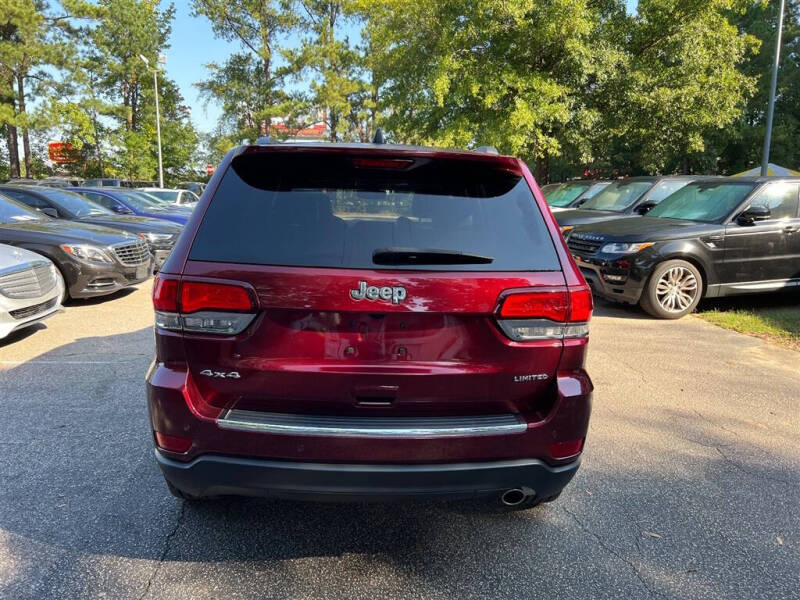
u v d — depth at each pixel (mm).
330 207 2334
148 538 2633
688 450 3662
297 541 2652
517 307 2238
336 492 2213
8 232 7441
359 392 2209
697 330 6770
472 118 17281
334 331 2186
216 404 2258
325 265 2178
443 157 2449
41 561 2447
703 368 5332
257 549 2582
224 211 2305
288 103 33938
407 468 2186
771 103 17625
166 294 2195
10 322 5422
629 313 7738
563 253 2379
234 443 2174
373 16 24234
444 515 2910
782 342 6223
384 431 2152
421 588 2361
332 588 2346
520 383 2293
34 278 5723
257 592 2305
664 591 2371
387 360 2209
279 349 2188
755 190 7516
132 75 41438
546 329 2281
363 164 2459
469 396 2270
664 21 16859
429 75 16578
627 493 3137
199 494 2320
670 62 17281
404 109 19469
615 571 2488
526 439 2260
